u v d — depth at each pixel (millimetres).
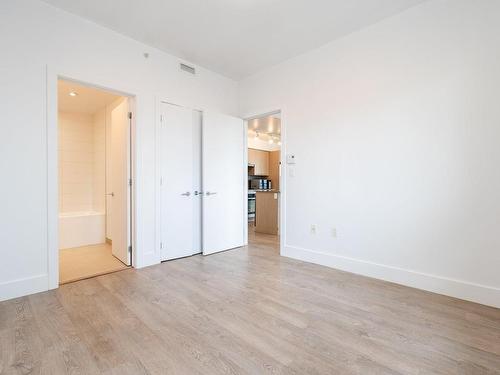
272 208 5441
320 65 3258
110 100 4285
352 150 2979
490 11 2150
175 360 1499
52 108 2477
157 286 2578
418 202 2525
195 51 3379
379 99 2766
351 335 1749
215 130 3871
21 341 1668
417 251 2541
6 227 2262
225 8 2559
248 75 4129
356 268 2957
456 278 2326
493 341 1679
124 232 3309
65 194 4879
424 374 1390
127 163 3219
